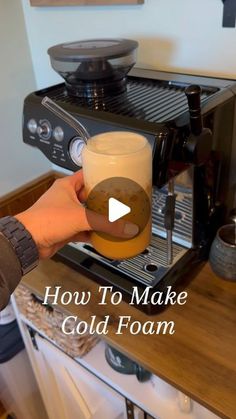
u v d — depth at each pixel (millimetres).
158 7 855
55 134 730
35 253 552
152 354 669
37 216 544
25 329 1001
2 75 1116
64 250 834
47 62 1148
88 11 977
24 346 1127
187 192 733
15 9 1086
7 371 1138
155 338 694
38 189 1304
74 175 615
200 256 815
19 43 1130
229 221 838
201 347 673
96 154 491
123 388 812
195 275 811
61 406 1092
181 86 798
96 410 940
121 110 689
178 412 760
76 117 696
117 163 484
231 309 734
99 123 665
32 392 1263
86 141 569
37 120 758
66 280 819
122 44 771
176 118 628
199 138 610
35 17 1092
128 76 869
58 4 990
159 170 608
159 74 872
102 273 774
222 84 774
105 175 494
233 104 758
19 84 1171
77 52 729
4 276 524
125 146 508
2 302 527
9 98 1155
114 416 902
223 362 648
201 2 791
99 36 996
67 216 537
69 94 796
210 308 739
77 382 935
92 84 758
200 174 719
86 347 867
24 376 1198
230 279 780
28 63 1175
